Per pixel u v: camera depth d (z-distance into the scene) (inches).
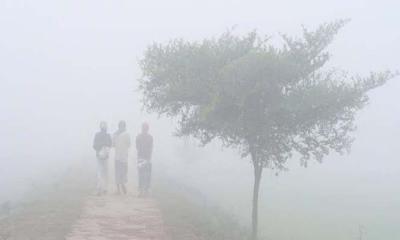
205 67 614.9
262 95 589.3
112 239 584.4
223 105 592.4
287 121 601.0
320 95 585.9
